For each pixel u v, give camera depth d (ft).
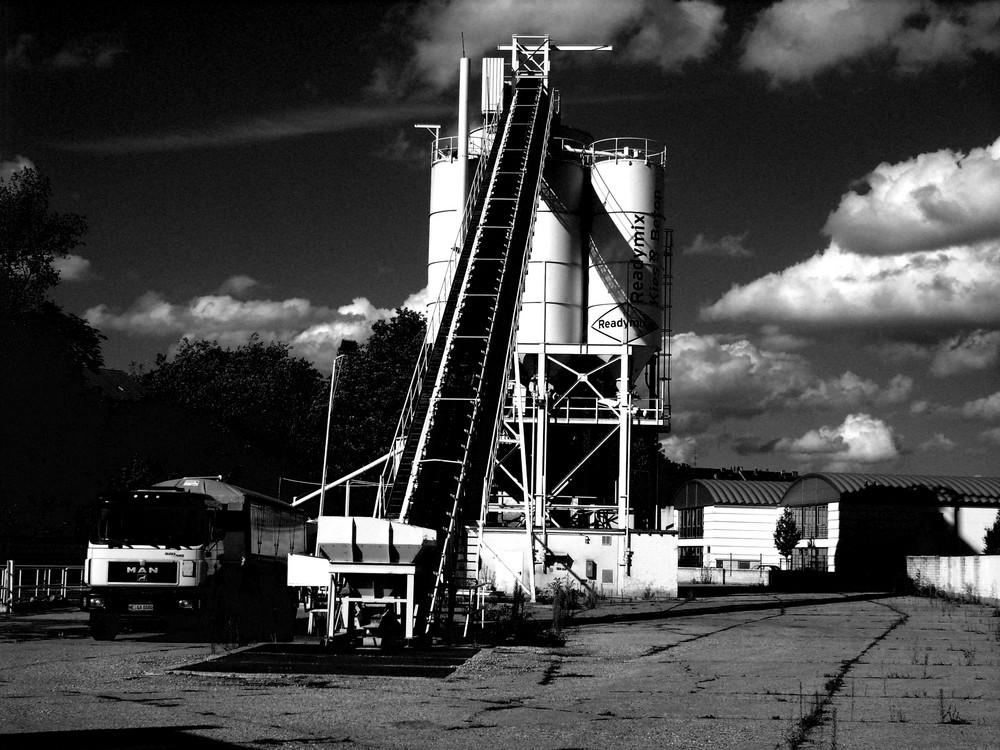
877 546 312.09
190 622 107.45
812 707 66.28
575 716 61.57
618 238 224.74
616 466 236.02
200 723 56.03
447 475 129.49
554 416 218.79
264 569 117.29
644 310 223.10
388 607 100.37
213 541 107.34
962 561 216.95
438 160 228.84
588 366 224.74
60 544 230.07
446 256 223.71
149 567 105.09
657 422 223.10
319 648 96.07
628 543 209.05
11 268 252.42
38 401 251.19
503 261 163.12
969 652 104.27
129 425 288.30
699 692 73.26
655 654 101.45
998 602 197.26
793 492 344.08
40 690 67.77
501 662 89.97
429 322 206.90
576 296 223.10
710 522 358.64
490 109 228.84
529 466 232.32
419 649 97.81
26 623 127.34
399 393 332.80
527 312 219.20
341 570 99.04
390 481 161.07
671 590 209.56
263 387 372.99
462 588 120.57
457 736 54.34
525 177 186.29
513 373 221.05
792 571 284.82
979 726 59.67
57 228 254.27
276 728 55.26
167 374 402.31
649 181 226.79
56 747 49.01
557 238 221.87
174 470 299.17
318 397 354.54
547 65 228.02
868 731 57.67
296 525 134.00
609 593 208.33
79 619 134.00
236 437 337.72
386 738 53.31
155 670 78.28
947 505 314.96
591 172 228.22
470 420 132.57
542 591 204.23
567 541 209.46
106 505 105.81
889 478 325.01
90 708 60.44
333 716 59.57
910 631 132.87
